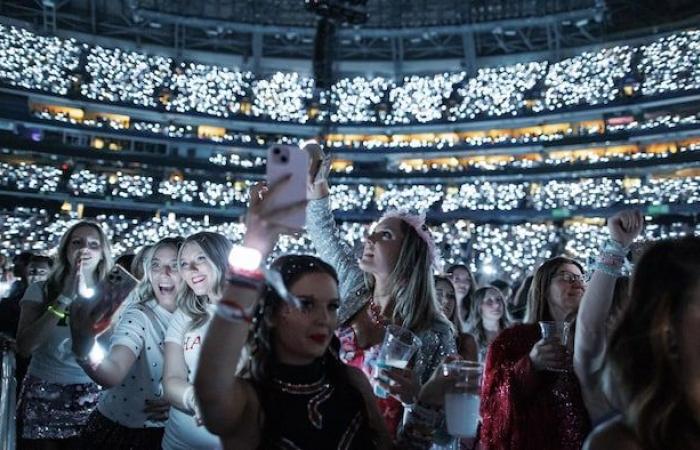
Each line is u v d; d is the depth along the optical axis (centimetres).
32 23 3128
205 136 3306
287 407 269
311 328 271
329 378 290
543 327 376
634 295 221
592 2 3150
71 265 599
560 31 3250
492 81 3128
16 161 2947
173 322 472
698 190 2614
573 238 2772
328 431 273
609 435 216
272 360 276
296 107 3269
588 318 354
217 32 3409
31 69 2908
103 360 467
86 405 618
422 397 314
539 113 3022
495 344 425
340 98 3272
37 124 2978
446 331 419
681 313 210
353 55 3581
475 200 3017
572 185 2872
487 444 400
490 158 3228
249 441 264
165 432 455
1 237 2647
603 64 2905
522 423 382
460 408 304
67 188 2927
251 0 3506
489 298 847
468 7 3344
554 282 452
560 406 378
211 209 3117
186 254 468
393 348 336
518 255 2794
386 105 3303
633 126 2855
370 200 3172
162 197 3081
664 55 2772
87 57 3012
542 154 3127
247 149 3291
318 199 461
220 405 243
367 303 438
